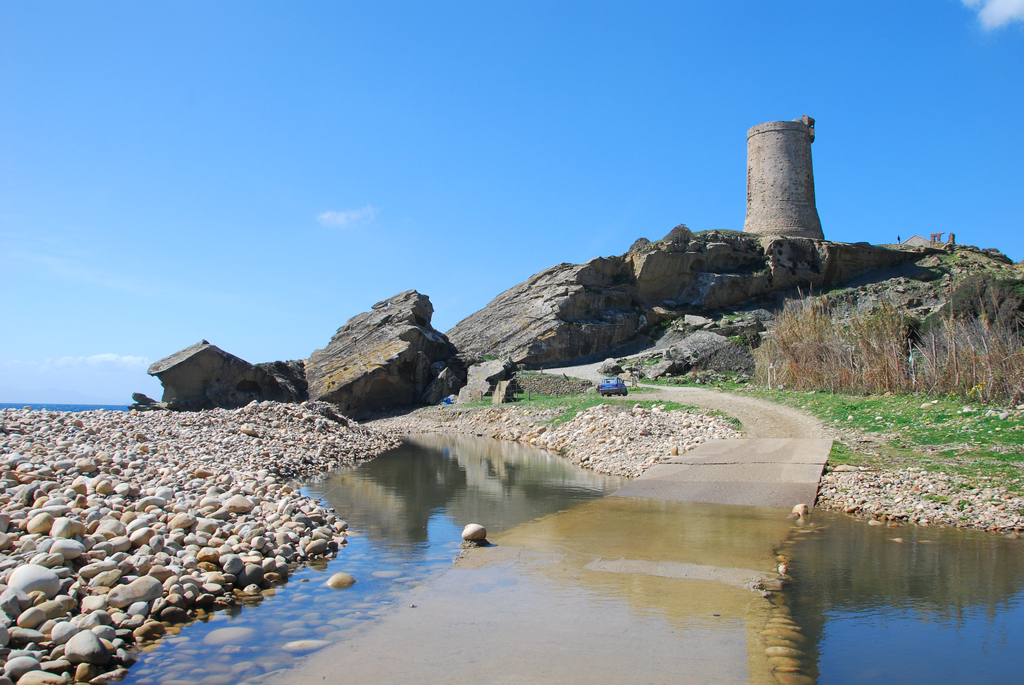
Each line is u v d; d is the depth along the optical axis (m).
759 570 8.88
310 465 21.22
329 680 5.59
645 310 65.62
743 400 30.03
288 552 9.70
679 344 51.25
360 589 8.30
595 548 10.20
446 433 38.31
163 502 10.74
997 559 9.45
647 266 66.75
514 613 7.26
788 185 69.56
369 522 12.66
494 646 6.29
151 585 7.41
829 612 7.22
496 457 25.16
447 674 5.65
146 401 42.72
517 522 12.47
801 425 22.25
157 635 6.75
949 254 69.81
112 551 8.28
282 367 51.94
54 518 8.74
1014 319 26.05
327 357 55.12
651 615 7.14
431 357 55.78
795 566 9.09
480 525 11.55
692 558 9.51
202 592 7.85
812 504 13.34
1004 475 14.37
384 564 9.54
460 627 6.84
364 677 5.63
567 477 19.14
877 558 9.48
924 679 5.57
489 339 63.88
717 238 68.56
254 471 17.25
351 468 21.77
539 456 25.41
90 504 10.02
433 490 16.73
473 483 17.95
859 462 16.42
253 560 8.90
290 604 7.71
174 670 5.88
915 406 22.09
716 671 5.66
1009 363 21.27
